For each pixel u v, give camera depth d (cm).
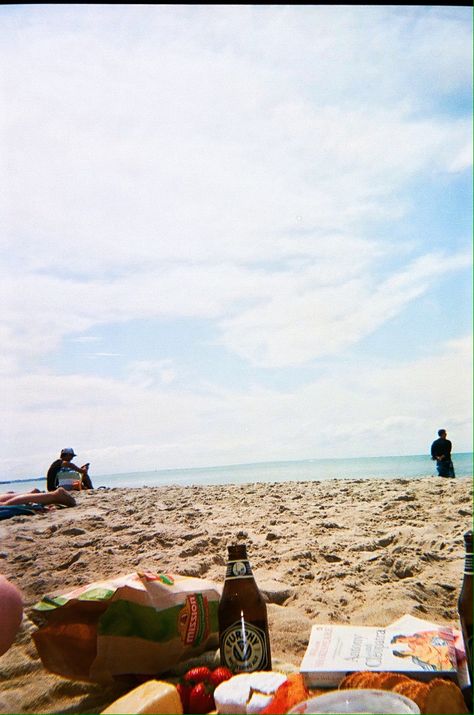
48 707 213
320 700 136
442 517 559
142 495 898
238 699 148
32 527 546
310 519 597
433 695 143
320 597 325
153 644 207
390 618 291
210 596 222
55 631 213
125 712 140
